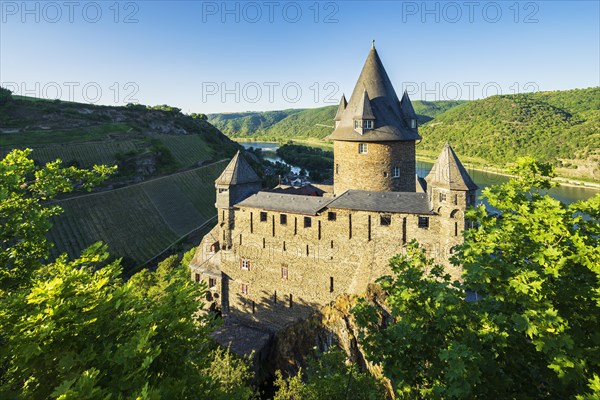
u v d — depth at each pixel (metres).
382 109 41.72
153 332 11.37
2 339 12.11
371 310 14.48
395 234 34.53
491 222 16.69
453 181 31.77
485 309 13.34
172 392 11.09
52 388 10.74
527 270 13.11
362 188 41.84
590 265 13.47
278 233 39.97
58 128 143.00
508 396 12.88
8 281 15.13
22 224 15.44
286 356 39.06
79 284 12.99
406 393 13.95
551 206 15.72
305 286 38.75
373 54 43.59
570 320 13.75
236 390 13.89
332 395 21.67
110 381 10.57
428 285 13.80
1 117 137.25
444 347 13.41
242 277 42.72
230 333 40.69
